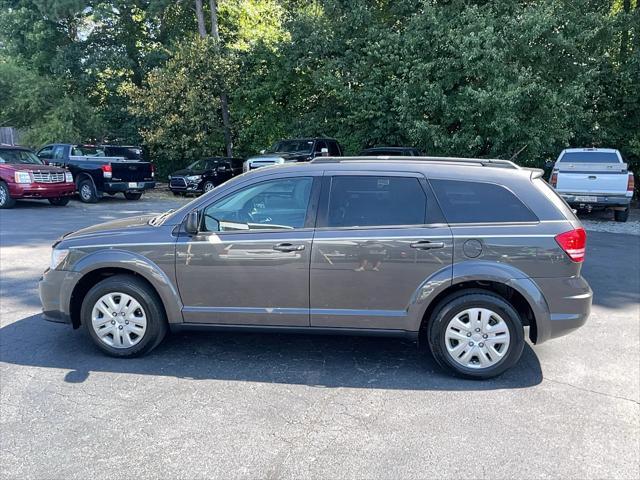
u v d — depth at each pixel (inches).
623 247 411.8
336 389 161.5
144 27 1035.9
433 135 638.5
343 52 764.0
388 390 161.0
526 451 127.2
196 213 174.4
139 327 181.2
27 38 949.8
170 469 119.0
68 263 182.7
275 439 132.1
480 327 167.2
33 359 181.9
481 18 621.3
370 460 123.0
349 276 169.6
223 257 173.9
